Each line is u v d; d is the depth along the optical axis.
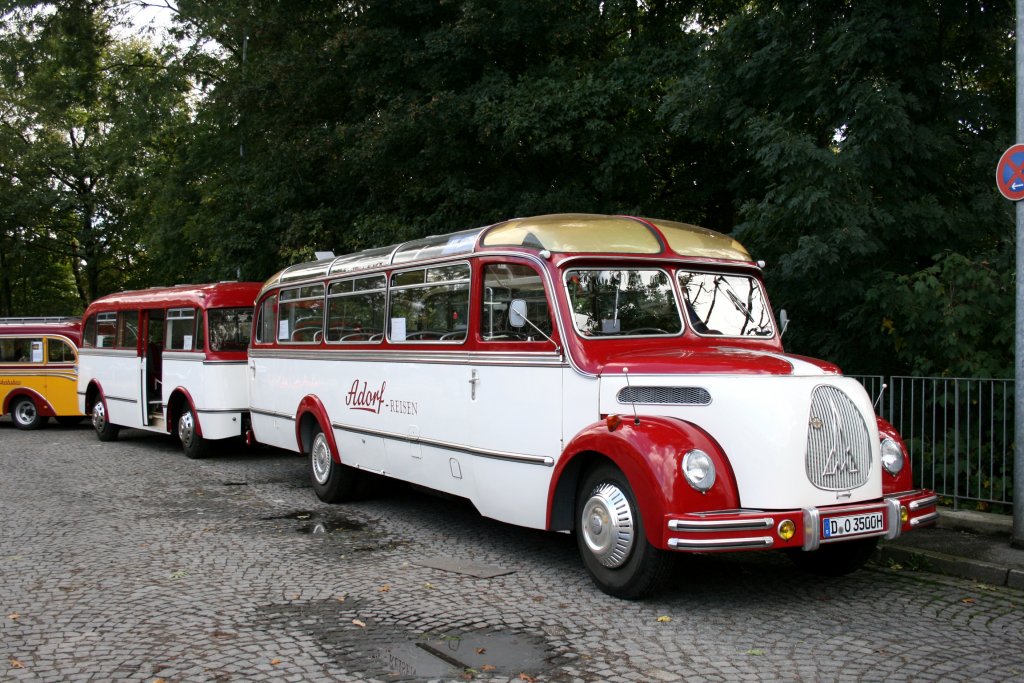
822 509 5.55
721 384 5.75
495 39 16.03
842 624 5.55
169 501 10.11
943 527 7.83
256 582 6.59
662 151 16.09
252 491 10.84
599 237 7.04
